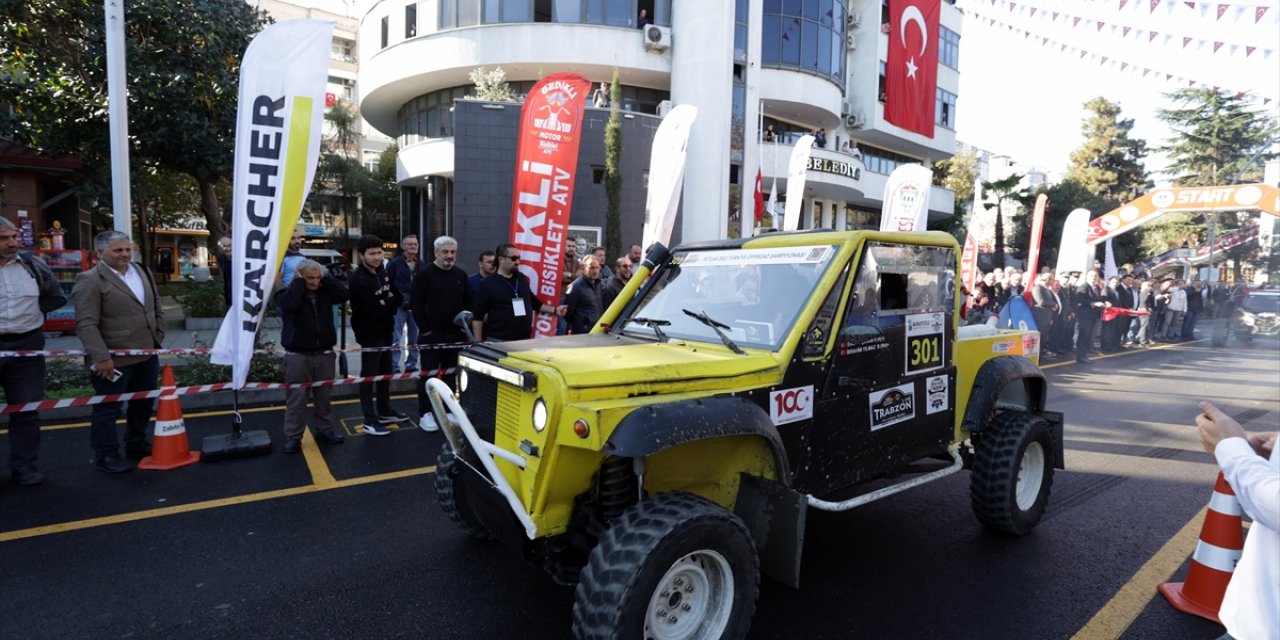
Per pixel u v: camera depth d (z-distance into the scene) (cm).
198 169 1429
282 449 592
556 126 905
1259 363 1389
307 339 584
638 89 2173
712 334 342
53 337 1211
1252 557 189
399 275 859
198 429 647
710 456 301
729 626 269
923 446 383
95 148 1324
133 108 1291
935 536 434
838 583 367
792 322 319
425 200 2498
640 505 265
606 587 243
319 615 327
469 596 347
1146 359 1438
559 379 259
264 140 555
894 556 403
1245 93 1028
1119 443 695
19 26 1179
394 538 416
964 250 1407
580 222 1736
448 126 2270
